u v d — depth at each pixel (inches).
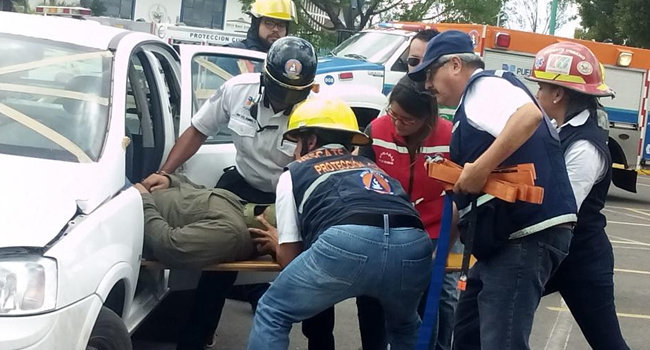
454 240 158.9
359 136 153.6
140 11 1366.9
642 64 585.3
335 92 426.9
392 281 141.2
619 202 634.8
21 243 122.0
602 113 171.3
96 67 167.3
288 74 174.9
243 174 191.0
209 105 189.9
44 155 145.2
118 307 151.6
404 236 141.3
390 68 466.6
